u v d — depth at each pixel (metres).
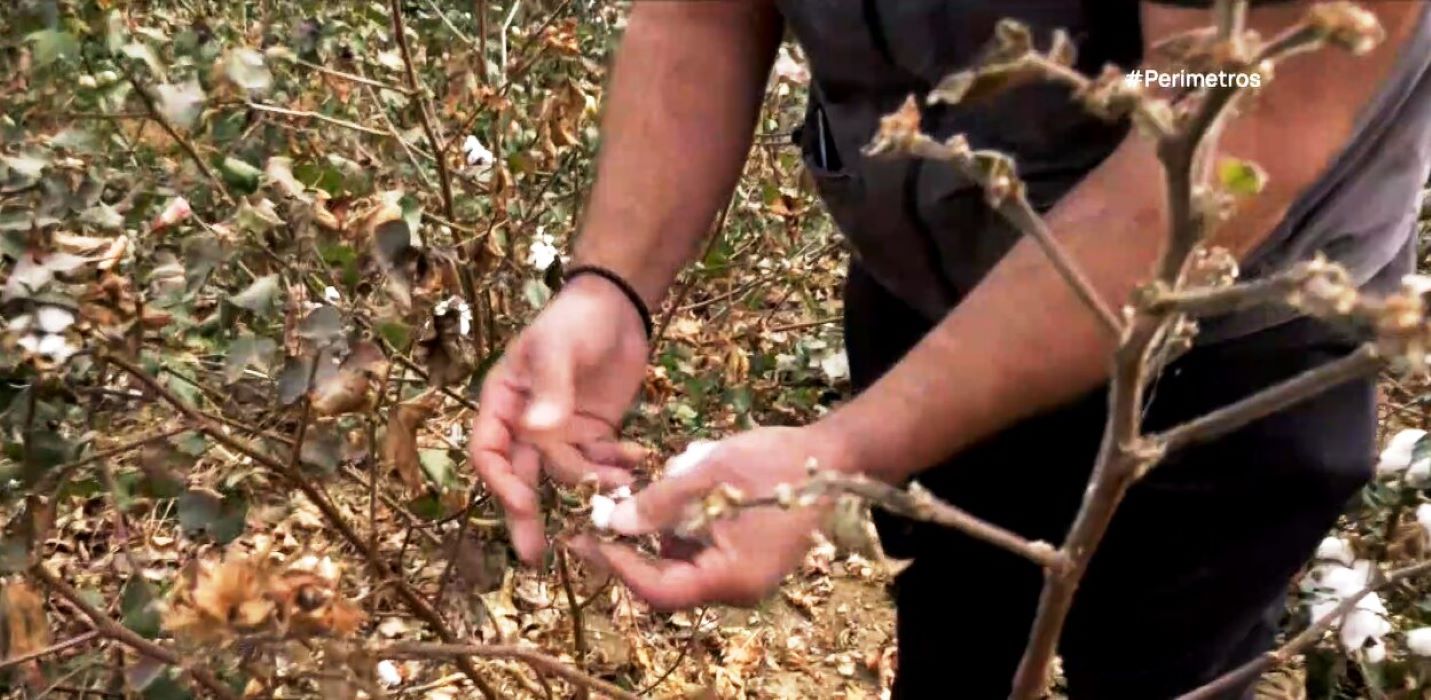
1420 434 1.40
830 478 0.49
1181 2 0.63
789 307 2.82
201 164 1.40
